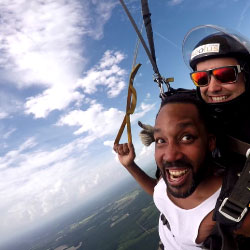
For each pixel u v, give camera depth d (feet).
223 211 1.61
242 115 2.06
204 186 1.89
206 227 1.86
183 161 1.73
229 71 2.18
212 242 1.75
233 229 1.59
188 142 1.73
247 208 1.53
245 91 2.18
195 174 1.75
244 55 2.18
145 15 2.80
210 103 2.24
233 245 1.58
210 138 1.89
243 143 1.90
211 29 2.31
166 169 1.84
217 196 1.83
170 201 2.16
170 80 2.79
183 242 2.08
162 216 2.43
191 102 1.84
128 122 2.71
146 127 2.45
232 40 2.19
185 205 2.01
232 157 1.95
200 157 1.75
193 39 2.44
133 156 3.01
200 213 1.87
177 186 1.78
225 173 1.76
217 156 2.12
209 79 2.29
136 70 2.53
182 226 2.04
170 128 1.75
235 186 1.57
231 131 2.02
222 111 2.15
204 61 2.31
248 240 1.62
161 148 1.84
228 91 2.20
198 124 1.78
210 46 2.25
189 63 2.56
